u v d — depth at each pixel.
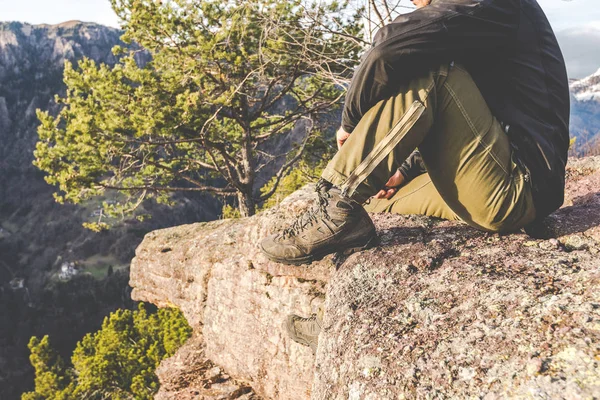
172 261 4.34
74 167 12.72
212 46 9.70
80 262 108.00
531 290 1.29
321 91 12.72
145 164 13.10
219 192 14.61
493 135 1.55
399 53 1.43
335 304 1.66
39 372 27.42
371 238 1.90
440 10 1.42
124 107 11.21
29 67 189.12
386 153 1.57
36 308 97.50
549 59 1.62
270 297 3.12
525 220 1.70
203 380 3.74
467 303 1.35
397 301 1.50
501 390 0.97
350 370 1.30
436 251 1.77
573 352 0.97
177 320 14.41
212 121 12.02
